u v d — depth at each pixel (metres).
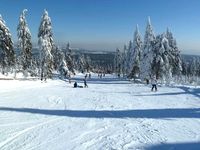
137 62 70.25
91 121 17.48
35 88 40.75
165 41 58.22
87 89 42.81
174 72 67.75
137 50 70.75
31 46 54.88
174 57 66.56
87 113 20.38
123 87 48.66
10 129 14.70
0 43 45.84
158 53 57.31
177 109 22.92
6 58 46.59
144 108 23.27
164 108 23.39
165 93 37.06
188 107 24.11
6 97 28.59
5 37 46.28
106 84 57.56
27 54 54.44
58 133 14.20
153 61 57.75
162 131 15.07
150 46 58.59
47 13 55.50
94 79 77.69
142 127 16.03
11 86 38.44
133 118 18.80
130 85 54.28
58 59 92.69
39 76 60.31
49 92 35.25
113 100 28.47
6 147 11.66
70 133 14.27
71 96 31.45
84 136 13.76
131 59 71.56
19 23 53.44
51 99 28.02
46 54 54.34
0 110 20.52
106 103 25.98
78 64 123.31
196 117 19.34
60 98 29.16
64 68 73.38
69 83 56.84
